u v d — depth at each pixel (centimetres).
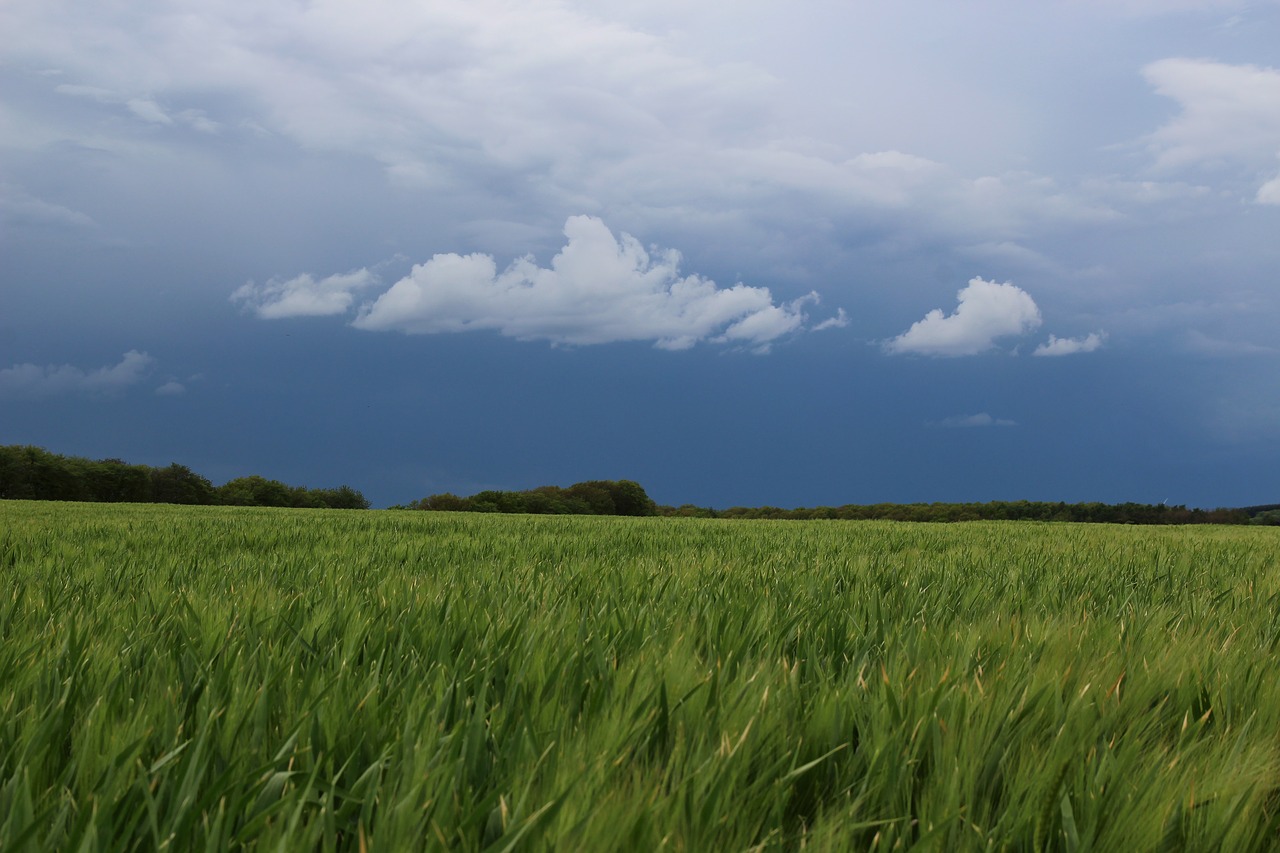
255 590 379
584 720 182
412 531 1105
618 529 1234
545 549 749
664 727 175
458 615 303
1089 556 757
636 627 278
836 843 128
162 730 171
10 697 187
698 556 709
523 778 143
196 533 930
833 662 255
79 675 204
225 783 139
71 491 6031
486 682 182
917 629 293
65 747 172
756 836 141
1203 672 231
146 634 267
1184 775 154
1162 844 137
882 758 159
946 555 742
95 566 530
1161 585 525
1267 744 173
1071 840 133
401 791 137
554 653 234
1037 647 264
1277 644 303
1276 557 809
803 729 181
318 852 132
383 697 197
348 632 273
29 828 115
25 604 341
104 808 126
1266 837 143
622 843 122
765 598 367
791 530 1328
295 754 158
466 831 125
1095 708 193
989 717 180
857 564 589
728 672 214
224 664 214
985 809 146
